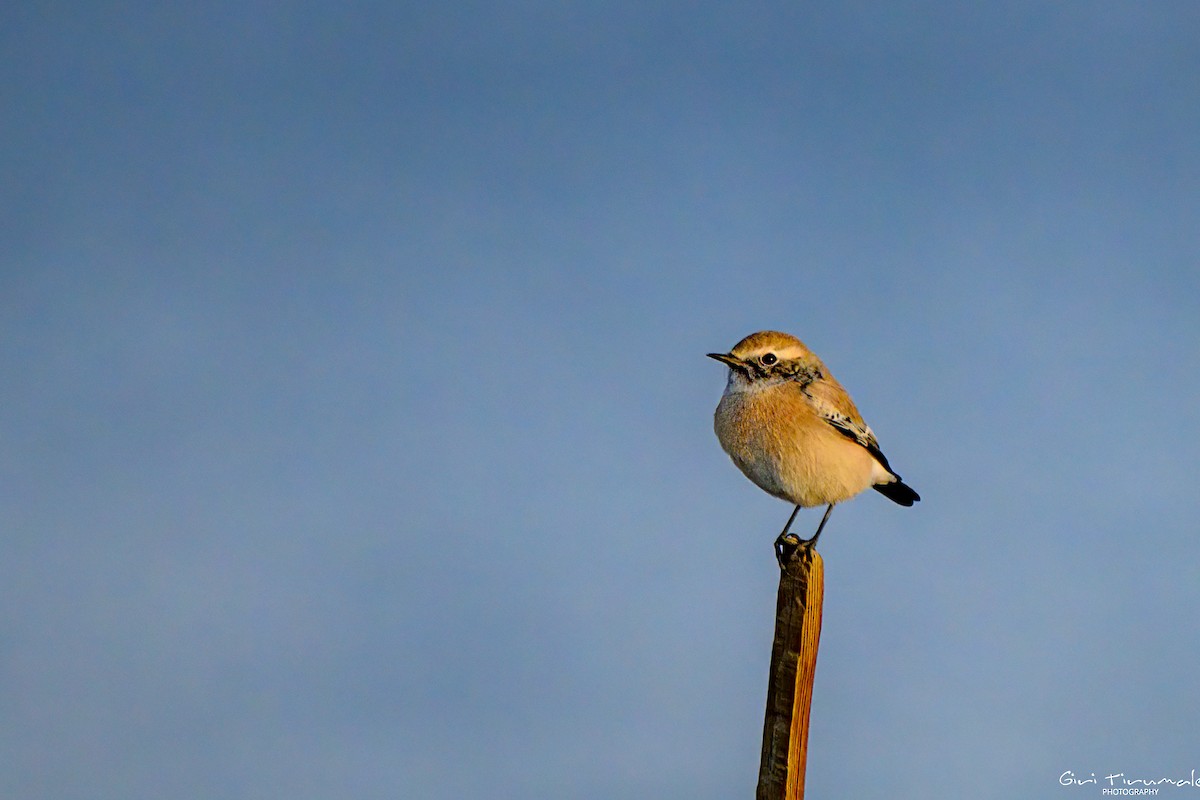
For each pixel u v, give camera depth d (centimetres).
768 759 885
